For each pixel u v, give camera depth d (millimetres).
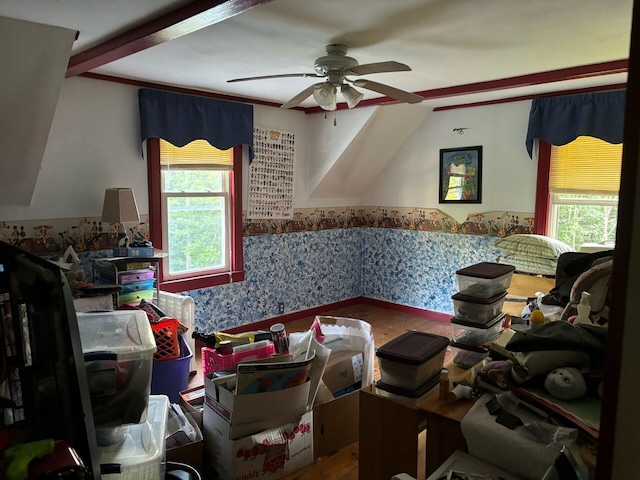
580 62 3115
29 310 1378
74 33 2396
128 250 3430
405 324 5098
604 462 738
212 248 4504
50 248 3404
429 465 1685
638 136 662
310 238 5297
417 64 3158
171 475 1921
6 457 1128
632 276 683
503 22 2352
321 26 2406
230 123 4324
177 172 4184
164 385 3051
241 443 2203
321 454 2605
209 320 4469
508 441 1398
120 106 3676
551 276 3779
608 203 4035
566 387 1449
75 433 1182
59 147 3391
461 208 4918
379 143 5047
